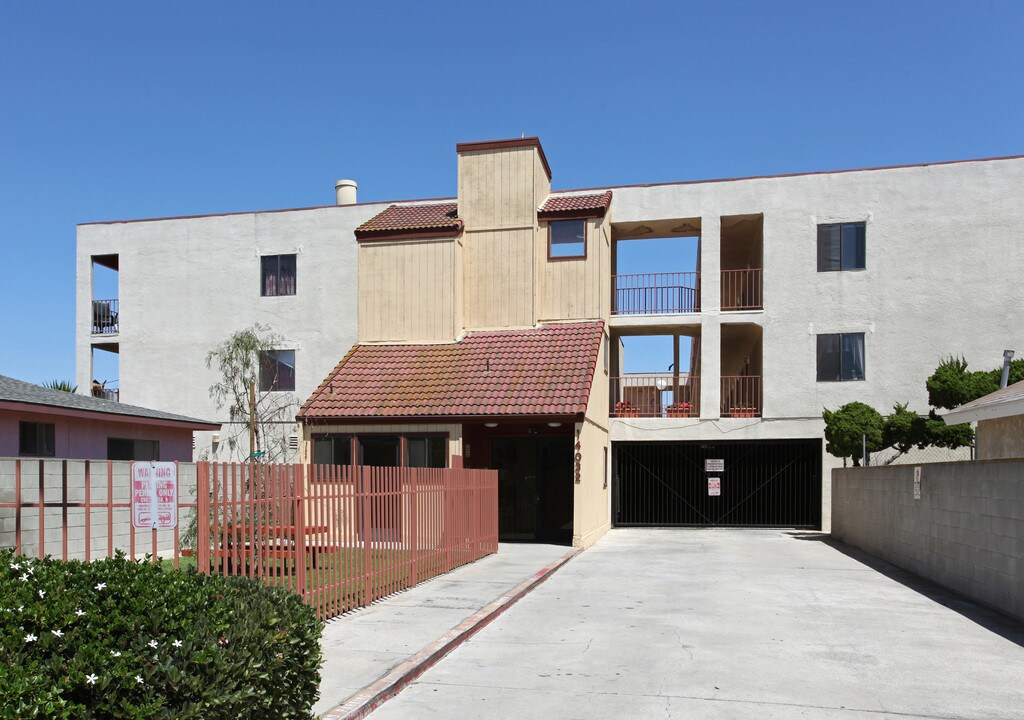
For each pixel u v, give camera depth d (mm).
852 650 8984
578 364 21047
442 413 19500
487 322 23422
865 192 24516
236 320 27734
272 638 5199
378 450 20047
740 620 10688
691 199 25500
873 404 24000
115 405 20703
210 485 8375
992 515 11664
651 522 25844
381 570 11875
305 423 20281
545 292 23609
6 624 4320
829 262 24609
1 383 18438
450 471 15203
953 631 10039
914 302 24000
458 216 23984
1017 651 8969
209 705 4473
